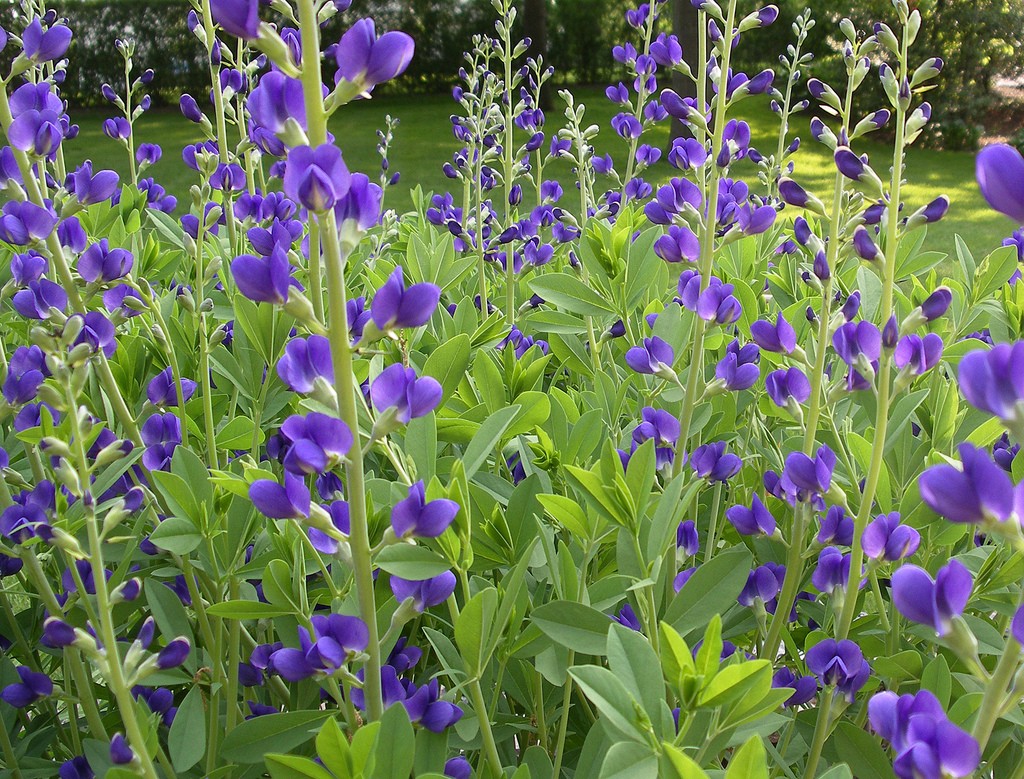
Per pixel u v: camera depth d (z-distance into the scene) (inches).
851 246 21.6
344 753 14.9
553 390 27.6
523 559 18.3
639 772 15.0
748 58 165.3
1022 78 160.2
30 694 21.0
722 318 23.3
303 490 15.9
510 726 22.8
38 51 21.8
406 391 16.1
